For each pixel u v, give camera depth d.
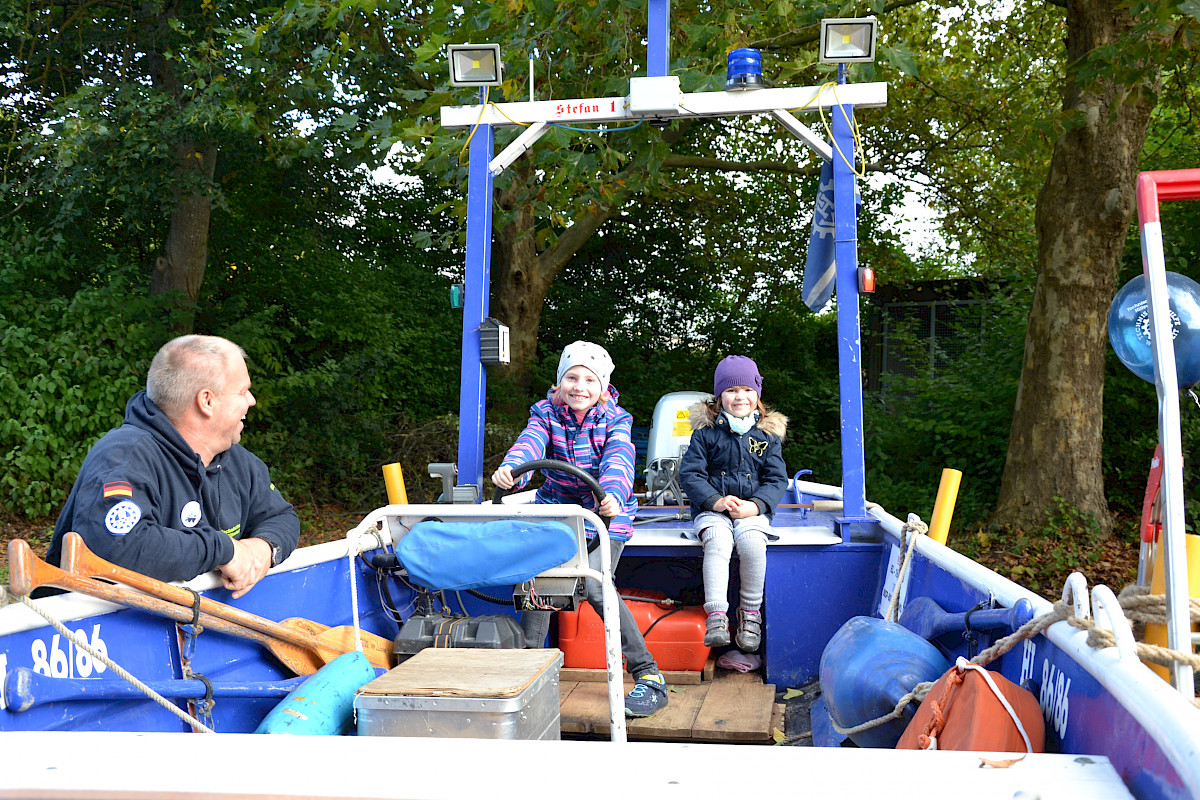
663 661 3.22
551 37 6.07
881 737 2.02
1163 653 1.34
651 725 2.74
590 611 3.29
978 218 13.08
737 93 3.38
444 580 2.46
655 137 5.97
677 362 16.61
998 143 10.75
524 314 13.62
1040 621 1.64
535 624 2.85
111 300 9.94
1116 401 9.10
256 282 13.05
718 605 3.08
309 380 11.15
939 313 15.81
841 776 0.89
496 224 7.32
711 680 3.25
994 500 9.17
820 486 4.72
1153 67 5.59
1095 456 7.78
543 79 6.35
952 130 12.44
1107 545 7.63
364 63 9.29
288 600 2.49
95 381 9.46
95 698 1.79
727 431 3.47
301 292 12.91
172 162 9.71
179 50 9.77
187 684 1.98
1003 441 9.34
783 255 17.09
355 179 14.15
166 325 10.45
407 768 0.91
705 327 17.53
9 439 9.22
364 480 11.41
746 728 2.71
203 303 12.17
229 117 8.85
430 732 1.81
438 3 5.98
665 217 17.44
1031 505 7.85
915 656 2.09
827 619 3.19
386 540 2.90
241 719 2.19
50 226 10.12
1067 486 7.75
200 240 11.02
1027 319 9.05
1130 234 9.12
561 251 13.78
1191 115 8.92
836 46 3.32
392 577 2.98
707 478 3.39
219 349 2.32
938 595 2.49
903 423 10.30
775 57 8.62
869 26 3.26
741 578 3.18
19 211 10.70
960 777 0.89
